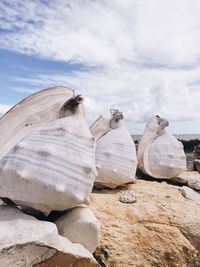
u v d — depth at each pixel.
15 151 3.60
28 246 2.92
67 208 3.63
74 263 3.16
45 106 4.12
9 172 3.46
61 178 3.47
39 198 3.45
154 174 6.94
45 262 3.03
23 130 4.00
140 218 4.71
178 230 4.64
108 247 4.19
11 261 2.86
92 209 4.75
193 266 4.54
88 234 3.58
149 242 4.43
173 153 6.88
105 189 5.83
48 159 3.50
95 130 6.04
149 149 7.00
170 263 4.41
